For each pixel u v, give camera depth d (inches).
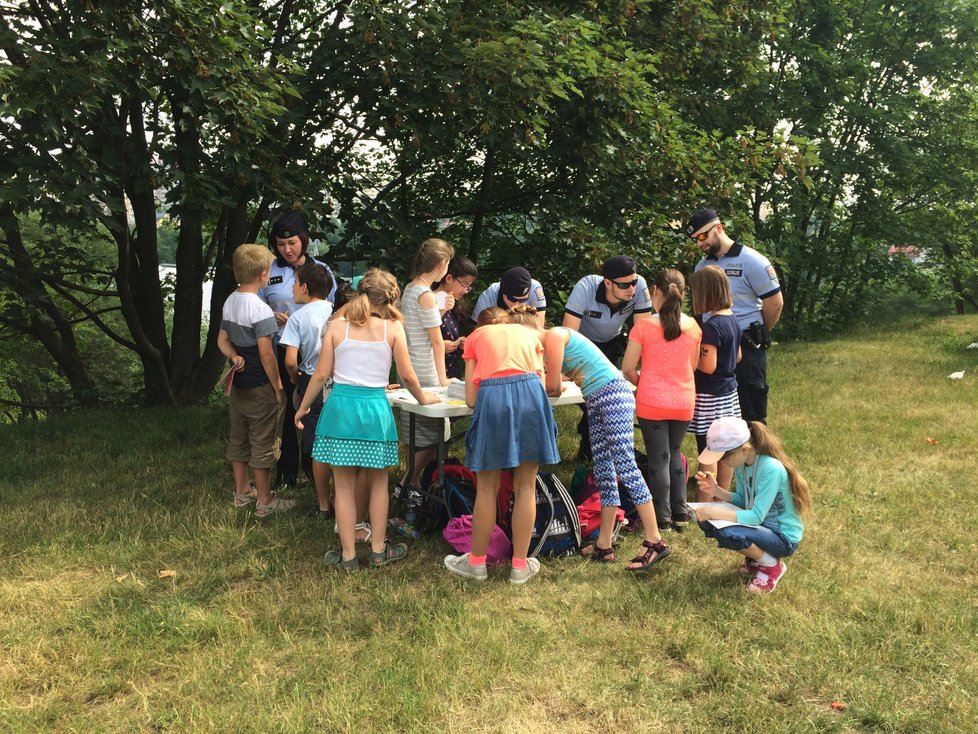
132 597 141.6
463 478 182.5
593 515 167.0
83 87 220.7
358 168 330.0
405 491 186.5
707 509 144.3
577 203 342.6
